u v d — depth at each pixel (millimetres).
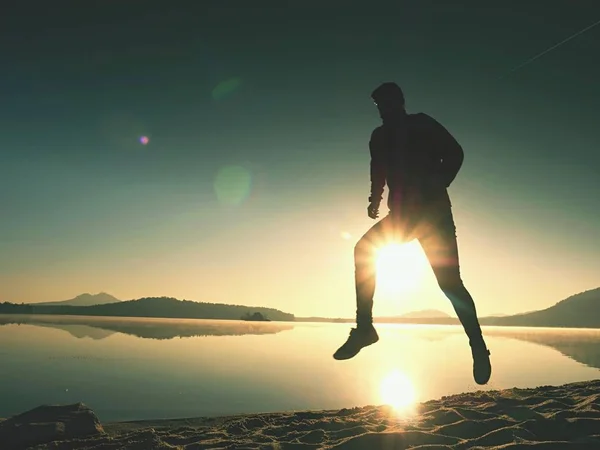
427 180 3016
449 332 94500
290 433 5016
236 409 11383
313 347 37750
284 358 27047
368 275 3139
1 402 11820
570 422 4168
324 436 4797
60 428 5699
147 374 18031
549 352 34906
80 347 31344
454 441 4152
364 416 5930
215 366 21766
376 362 25969
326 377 18375
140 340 40875
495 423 4539
